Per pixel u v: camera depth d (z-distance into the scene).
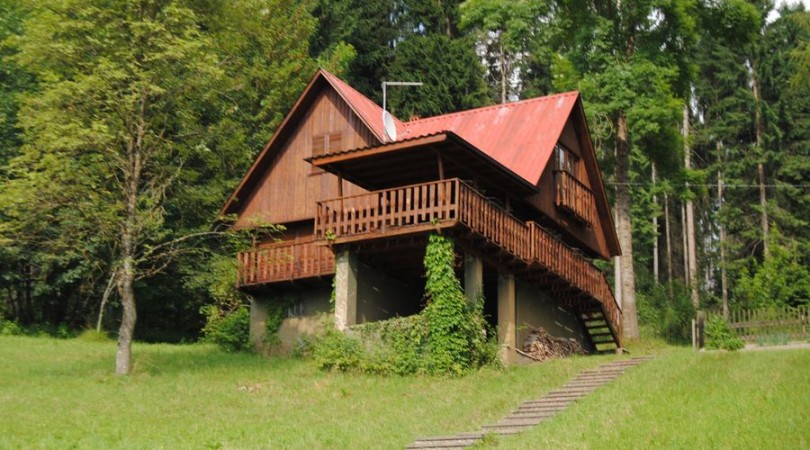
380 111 36.28
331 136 35.25
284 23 48.00
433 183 28.38
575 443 18.55
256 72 42.00
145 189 34.69
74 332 40.84
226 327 35.50
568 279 32.97
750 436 18.12
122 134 30.59
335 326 29.91
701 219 65.62
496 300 33.94
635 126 38.03
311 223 35.31
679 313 49.81
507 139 34.31
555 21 41.78
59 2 30.44
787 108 60.09
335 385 27.16
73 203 30.45
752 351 26.41
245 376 29.08
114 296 42.25
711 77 62.81
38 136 30.77
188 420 23.34
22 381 28.06
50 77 30.09
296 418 23.38
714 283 64.50
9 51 41.09
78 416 23.62
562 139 35.59
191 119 33.09
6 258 38.81
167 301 42.75
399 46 55.44
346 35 54.19
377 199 29.34
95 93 30.27
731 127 60.12
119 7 30.92
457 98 54.84
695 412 20.19
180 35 31.41
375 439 20.70
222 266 33.66
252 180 36.22
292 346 34.28
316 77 35.41
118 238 32.22
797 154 59.75
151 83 30.86
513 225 30.53
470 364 28.05
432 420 22.52
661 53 39.19
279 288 34.75
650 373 24.73
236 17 35.66
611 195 47.72
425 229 28.27
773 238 51.44
